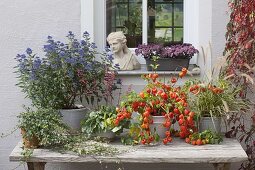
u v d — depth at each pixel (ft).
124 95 14.70
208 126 13.92
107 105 15.31
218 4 15.24
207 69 15.26
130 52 15.60
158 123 13.64
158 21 16.14
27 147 13.25
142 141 13.41
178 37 16.05
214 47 15.33
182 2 15.97
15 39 15.56
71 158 12.81
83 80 14.42
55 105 14.47
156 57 14.64
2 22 15.52
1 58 15.61
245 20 14.29
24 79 14.46
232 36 14.70
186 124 13.69
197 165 15.62
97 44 15.79
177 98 13.69
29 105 15.71
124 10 16.12
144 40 16.06
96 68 14.66
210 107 13.85
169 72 15.15
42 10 15.47
